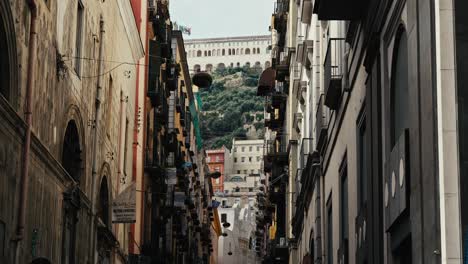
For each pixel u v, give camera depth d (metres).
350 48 22.00
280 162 51.31
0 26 16.83
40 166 19.88
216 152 163.75
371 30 17.89
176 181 51.66
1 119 16.55
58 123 21.69
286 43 51.88
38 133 19.59
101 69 27.25
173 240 55.12
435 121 12.38
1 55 17.23
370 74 18.55
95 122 26.58
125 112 33.25
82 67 24.55
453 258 11.74
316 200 31.70
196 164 77.25
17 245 17.91
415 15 13.69
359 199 20.50
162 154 47.84
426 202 12.80
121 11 31.39
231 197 148.62
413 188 13.71
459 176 11.92
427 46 12.84
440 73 12.29
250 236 126.00
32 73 18.62
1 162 16.75
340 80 23.83
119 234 32.50
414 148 13.69
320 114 29.12
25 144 18.25
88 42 25.45
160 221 44.62
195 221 73.19
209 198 98.69
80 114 24.39
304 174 36.03
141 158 38.12
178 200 50.91
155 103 41.84
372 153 18.16
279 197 53.03
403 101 15.46
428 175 12.66
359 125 20.61
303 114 39.34
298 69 43.34
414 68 13.69
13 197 17.70
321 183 30.38
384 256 16.81
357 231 20.88
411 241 14.39
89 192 25.95
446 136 12.09
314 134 33.16
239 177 162.00
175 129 52.38
